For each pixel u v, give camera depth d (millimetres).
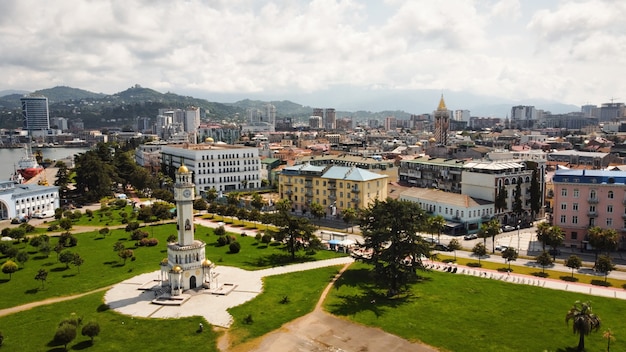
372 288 109625
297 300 102250
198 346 81938
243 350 80688
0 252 141000
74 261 123562
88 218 197250
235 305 99438
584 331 75562
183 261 106500
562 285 109188
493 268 124688
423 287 109500
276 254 141750
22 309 98688
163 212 189375
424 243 108375
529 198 190875
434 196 185125
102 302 101688
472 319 90812
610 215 141000
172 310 97000
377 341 83312
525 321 89250
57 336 78875
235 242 145375
